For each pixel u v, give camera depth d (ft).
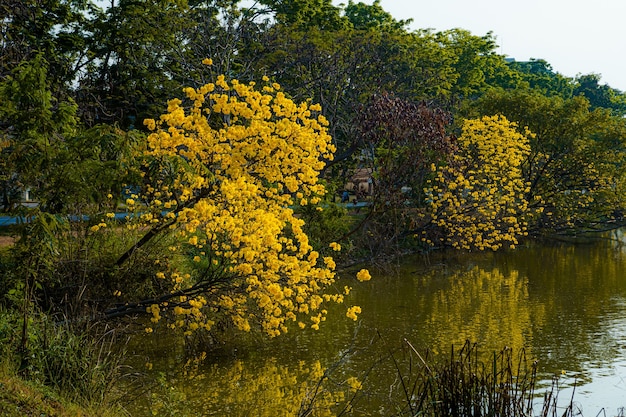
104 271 37.81
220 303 35.94
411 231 76.28
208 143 35.83
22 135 35.32
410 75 128.06
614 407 30.25
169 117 35.19
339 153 106.73
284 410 29.99
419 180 81.71
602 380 34.27
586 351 39.68
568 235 112.06
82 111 75.05
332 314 49.32
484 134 80.79
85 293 36.42
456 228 74.69
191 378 34.27
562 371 33.50
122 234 40.70
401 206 76.33
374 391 32.22
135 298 39.34
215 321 39.42
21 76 35.63
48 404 22.04
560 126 107.65
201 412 29.55
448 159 74.79
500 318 48.42
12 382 22.30
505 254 86.02
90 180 34.99
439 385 25.99
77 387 25.32
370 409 29.99
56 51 82.94
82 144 35.01
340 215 69.41
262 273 33.45
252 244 32.73
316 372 35.42
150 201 41.14
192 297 37.96
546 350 39.96
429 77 132.98
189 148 35.96
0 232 48.75
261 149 35.58
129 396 30.22
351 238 73.51
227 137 35.19
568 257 84.38
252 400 31.19
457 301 54.65
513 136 78.54
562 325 46.24
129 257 38.24
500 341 41.98
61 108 36.83
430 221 77.20
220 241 38.50
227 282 35.68
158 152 35.40
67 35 85.56
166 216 36.76
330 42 116.57
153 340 40.22
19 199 35.32
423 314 49.57
